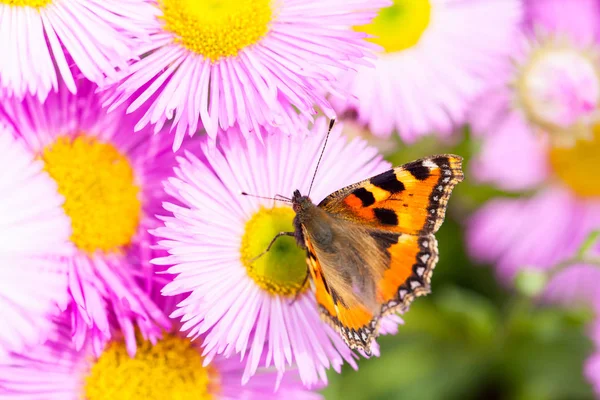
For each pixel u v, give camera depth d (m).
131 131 0.32
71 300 0.31
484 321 0.40
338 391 0.39
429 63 0.36
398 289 0.31
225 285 0.31
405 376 0.40
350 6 0.32
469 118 0.38
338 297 0.31
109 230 0.32
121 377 0.32
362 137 0.35
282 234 0.32
